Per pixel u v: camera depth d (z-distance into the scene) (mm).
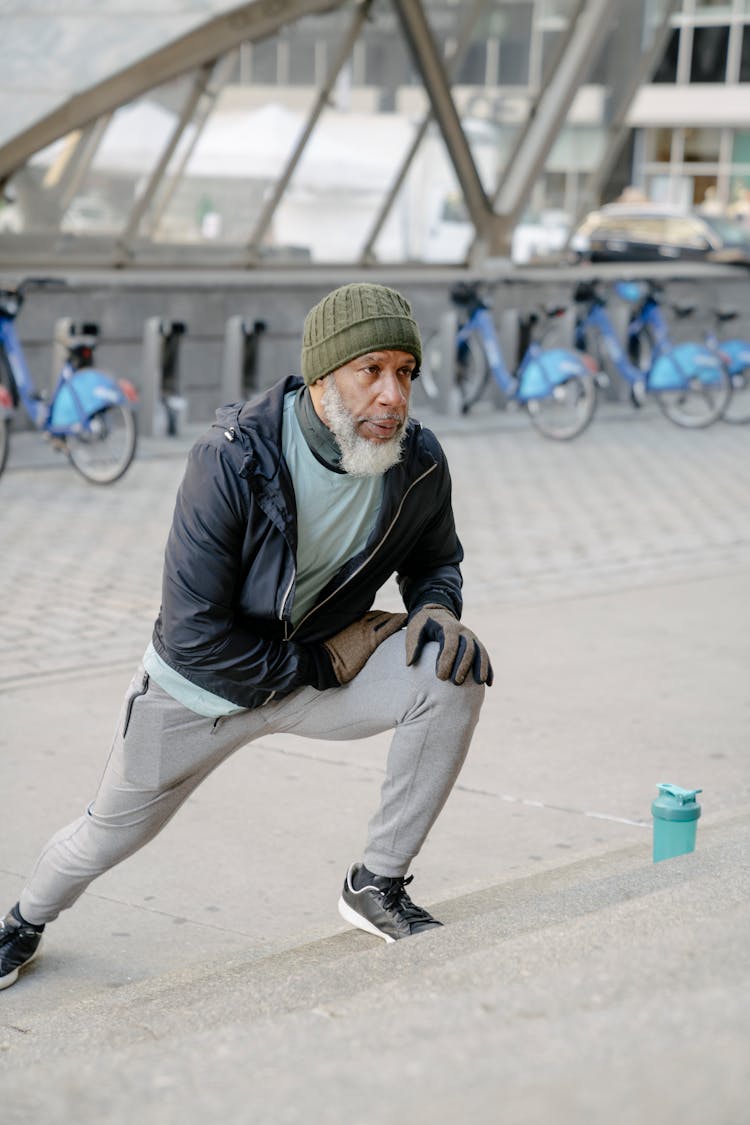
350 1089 1688
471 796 4680
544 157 16672
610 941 2432
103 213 13688
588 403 13016
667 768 4984
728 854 3418
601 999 1997
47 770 4848
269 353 13891
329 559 2969
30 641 6430
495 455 12312
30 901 3359
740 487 10992
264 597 2916
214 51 13203
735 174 37031
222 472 2814
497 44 15766
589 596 7512
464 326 14141
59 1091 1845
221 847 4250
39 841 4254
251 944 3641
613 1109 1512
